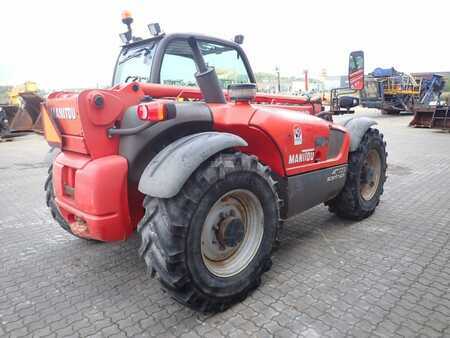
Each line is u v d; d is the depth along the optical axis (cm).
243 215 233
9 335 200
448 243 301
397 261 271
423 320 201
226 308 217
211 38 317
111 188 206
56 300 234
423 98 2034
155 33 287
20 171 696
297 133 268
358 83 625
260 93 354
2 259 296
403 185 490
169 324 205
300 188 276
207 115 228
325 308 214
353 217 355
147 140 209
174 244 189
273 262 274
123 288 246
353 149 333
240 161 213
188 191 193
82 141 210
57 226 374
